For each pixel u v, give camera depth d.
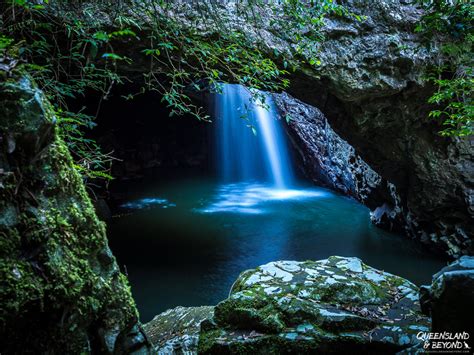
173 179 17.58
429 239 8.51
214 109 17.95
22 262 1.32
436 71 5.93
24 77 1.40
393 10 5.71
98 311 1.62
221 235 10.09
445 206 7.70
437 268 7.89
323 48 5.61
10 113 1.31
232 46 4.04
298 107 14.31
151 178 17.56
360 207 12.46
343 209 12.33
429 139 6.96
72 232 1.53
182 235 10.09
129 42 4.88
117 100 16.42
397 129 6.85
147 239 9.82
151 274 7.80
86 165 2.43
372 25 5.73
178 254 8.84
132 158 17.95
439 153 7.03
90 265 1.61
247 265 8.23
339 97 6.04
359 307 3.36
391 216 9.83
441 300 2.07
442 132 5.29
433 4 5.08
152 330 4.30
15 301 1.26
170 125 19.19
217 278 7.62
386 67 5.80
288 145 16.25
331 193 14.47
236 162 18.44
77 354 1.50
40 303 1.33
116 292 1.72
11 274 1.26
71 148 2.64
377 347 2.88
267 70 3.80
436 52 5.78
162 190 15.43
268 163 17.33
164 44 3.31
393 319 3.16
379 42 5.73
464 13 5.11
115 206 12.70
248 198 14.07
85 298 1.53
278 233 10.16
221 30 4.56
